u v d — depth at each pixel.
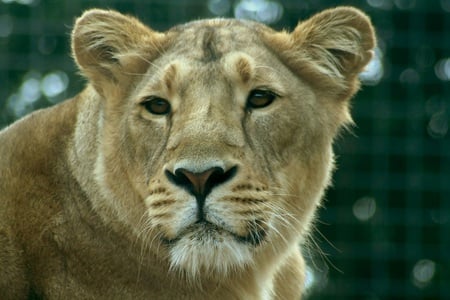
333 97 10.12
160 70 9.55
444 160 18.92
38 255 9.65
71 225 9.66
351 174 19.39
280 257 9.87
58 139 9.92
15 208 9.76
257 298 9.98
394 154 18.95
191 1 18.83
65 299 9.59
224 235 8.98
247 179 9.03
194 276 9.48
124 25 10.05
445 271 20.33
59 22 18.56
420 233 18.59
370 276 19.28
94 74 10.03
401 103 19.61
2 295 9.71
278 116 9.42
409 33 19.38
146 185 9.40
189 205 8.93
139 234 9.54
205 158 8.84
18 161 9.90
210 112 9.11
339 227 19.69
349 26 10.18
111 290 9.62
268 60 9.65
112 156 9.65
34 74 19.50
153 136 9.40
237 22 10.06
